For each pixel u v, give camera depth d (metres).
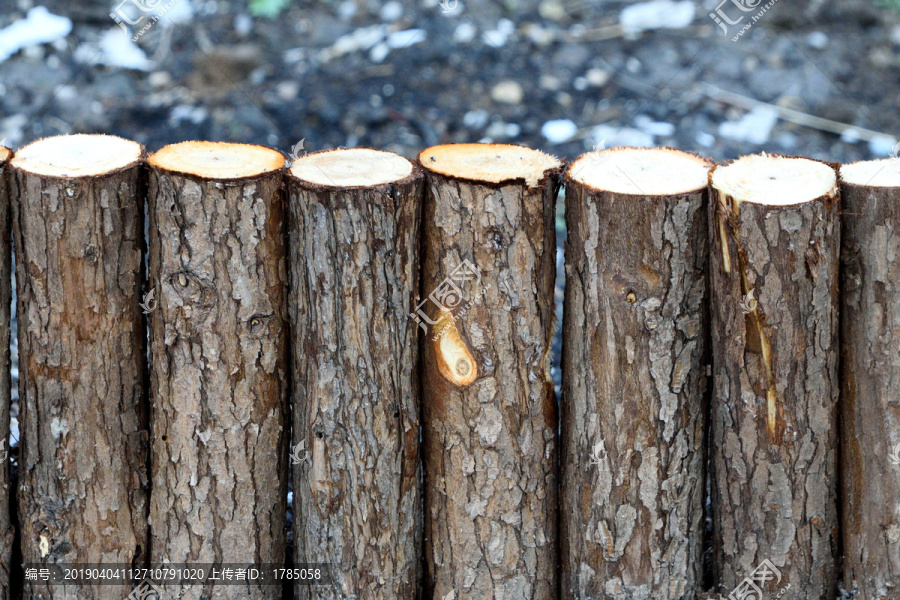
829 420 2.45
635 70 3.72
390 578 2.50
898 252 2.41
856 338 2.45
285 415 2.50
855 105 3.52
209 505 2.48
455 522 2.50
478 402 2.46
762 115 3.46
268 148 2.47
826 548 2.48
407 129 3.39
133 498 2.49
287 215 2.45
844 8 3.98
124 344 2.46
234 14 3.90
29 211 2.42
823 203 2.39
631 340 2.44
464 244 2.44
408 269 2.45
